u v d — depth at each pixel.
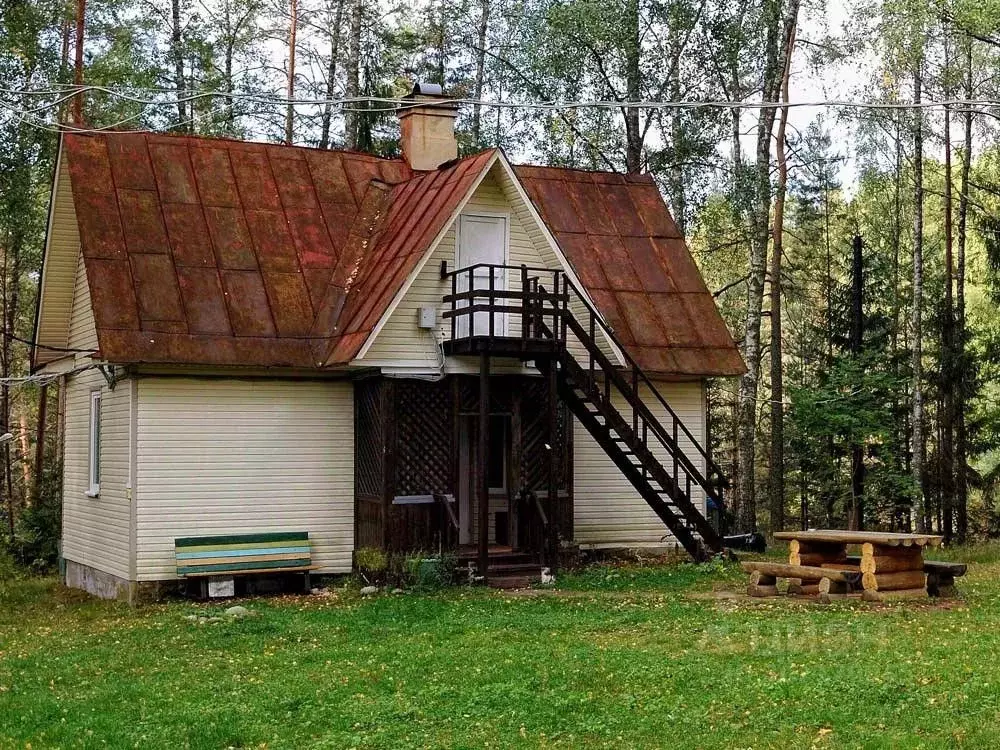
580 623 15.23
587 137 32.22
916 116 29.83
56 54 30.09
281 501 20.36
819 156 34.62
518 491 20.56
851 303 37.94
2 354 34.09
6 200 28.73
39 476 29.97
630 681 11.78
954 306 36.62
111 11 32.31
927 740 9.58
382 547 19.66
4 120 26.89
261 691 12.08
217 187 21.97
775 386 33.22
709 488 21.50
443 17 36.25
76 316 23.05
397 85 36.56
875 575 16.45
